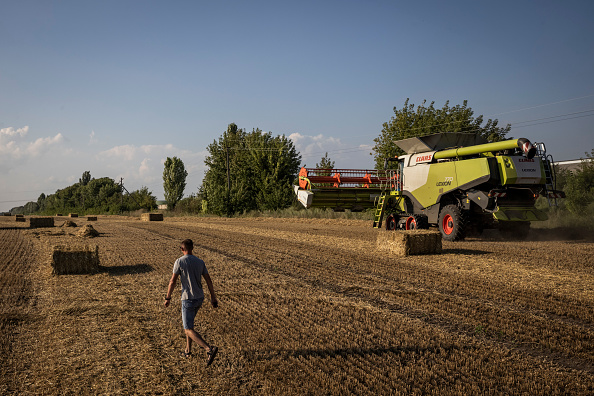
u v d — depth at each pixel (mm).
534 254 12742
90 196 93938
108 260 13375
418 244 13141
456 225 15695
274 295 8531
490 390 4391
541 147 15211
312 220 32719
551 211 21625
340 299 8172
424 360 5191
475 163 15031
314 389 4473
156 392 4430
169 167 71438
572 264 11133
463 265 11273
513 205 15016
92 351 5582
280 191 44000
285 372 4898
